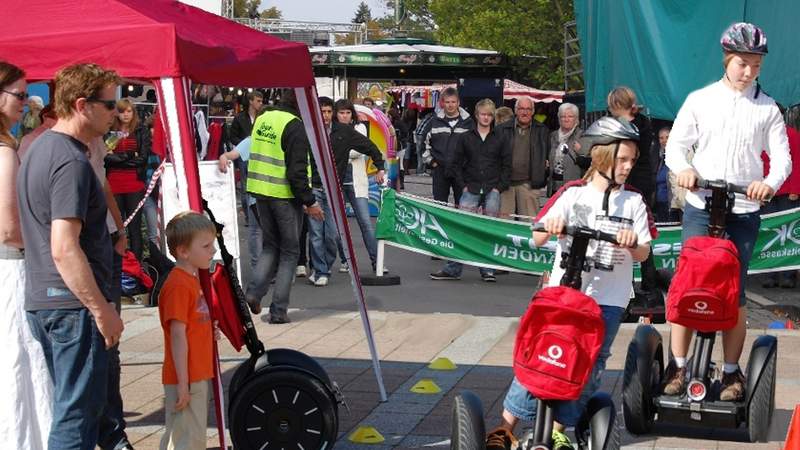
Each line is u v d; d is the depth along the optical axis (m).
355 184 13.50
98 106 4.98
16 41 5.77
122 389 7.82
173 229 5.67
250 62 6.45
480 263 13.08
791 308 11.42
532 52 38.47
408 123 39.00
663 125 12.90
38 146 4.97
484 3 40.03
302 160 9.92
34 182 4.95
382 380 7.88
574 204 5.50
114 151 12.27
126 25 5.78
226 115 18.89
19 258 5.48
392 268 14.54
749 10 11.91
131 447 6.19
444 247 13.12
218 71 6.08
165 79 5.67
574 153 12.11
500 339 9.56
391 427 6.99
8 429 5.50
